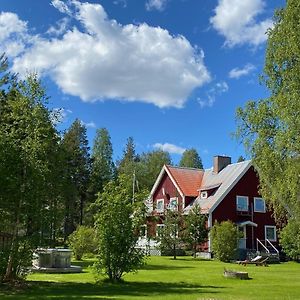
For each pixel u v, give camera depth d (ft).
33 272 82.99
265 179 79.56
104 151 276.62
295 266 118.62
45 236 65.16
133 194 70.85
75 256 124.06
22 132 65.51
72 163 207.51
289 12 76.84
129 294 54.70
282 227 147.02
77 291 57.67
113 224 68.08
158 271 91.66
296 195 73.41
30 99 66.28
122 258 68.23
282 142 73.00
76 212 198.59
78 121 233.76
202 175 191.31
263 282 72.13
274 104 77.41
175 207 168.55
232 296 52.85
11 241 62.95
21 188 63.00
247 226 166.20
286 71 76.33
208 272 89.97
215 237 135.85
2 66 86.28
